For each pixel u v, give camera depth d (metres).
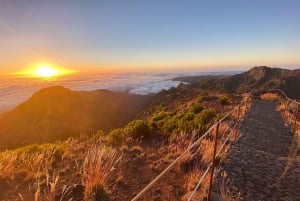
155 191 5.46
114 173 6.30
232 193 5.43
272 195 5.70
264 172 7.07
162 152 8.45
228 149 8.56
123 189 5.54
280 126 14.12
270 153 8.98
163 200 5.07
